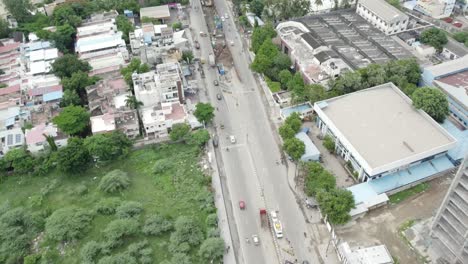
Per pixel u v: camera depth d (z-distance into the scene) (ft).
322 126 483.92
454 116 497.87
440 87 505.25
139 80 533.14
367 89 498.28
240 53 640.99
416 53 591.37
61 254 378.12
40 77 574.56
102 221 405.59
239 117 520.01
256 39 607.78
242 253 370.53
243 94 557.33
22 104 530.68
